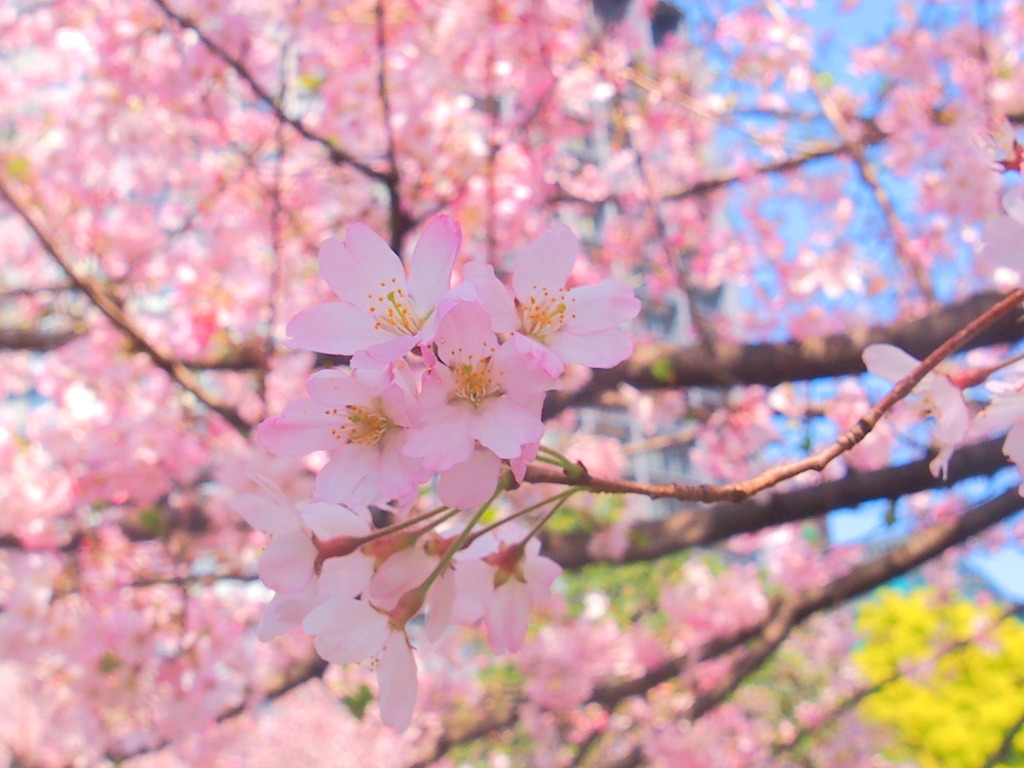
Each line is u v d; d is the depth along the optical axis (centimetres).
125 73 510
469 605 154
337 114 538
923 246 669
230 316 580
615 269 757
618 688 595
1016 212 137
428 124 529
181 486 477
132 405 467
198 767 480
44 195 568
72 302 545
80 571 419
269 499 140
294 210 584
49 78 620
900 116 637
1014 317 367
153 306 607
